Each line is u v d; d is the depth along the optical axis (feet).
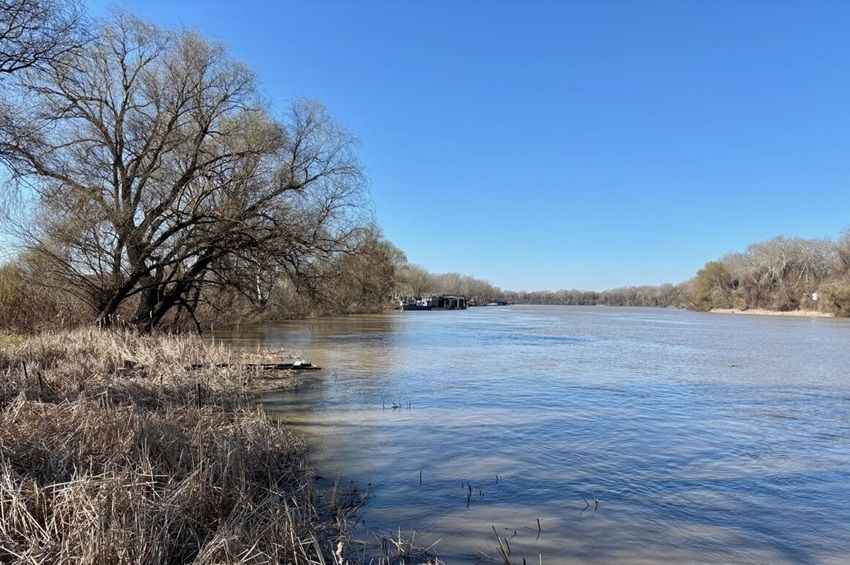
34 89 56.80
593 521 22.06
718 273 378.32
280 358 69.62
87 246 71.41
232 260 84.17
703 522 22.20
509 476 27.40
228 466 21.93
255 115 79.30
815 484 26.91
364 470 28.04
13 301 77.66
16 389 34.99
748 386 56.44
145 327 79.25
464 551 19.25
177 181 76.23
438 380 57.26
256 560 16.25
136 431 24.47
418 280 400.06
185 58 72.69
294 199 81.66
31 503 17.46
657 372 66.59
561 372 65.31
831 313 266.16
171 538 17.25
